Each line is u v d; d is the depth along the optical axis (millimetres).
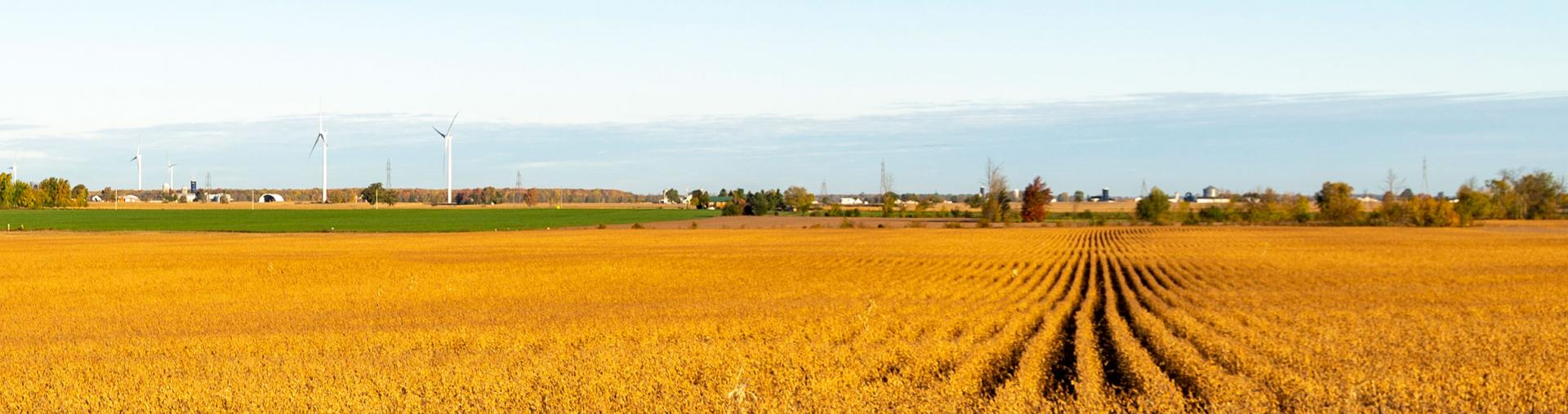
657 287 42969
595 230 113062
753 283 44469
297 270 50219
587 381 17266
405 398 16172
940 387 16812
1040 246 78000
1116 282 44438
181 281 44719
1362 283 43969
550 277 47750
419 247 76375
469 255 65062
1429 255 65688
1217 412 15008
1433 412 15039
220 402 16000
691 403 15734
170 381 17484
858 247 75938
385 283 44188
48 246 74375
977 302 34875
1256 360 19219
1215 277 47594
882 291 40500
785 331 25625
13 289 40625
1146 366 18766
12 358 21594
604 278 47062
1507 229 113312
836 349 20984
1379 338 23234
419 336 24766
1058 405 15773
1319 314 29516
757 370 18422
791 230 113062
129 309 33875
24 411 15836
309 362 20078
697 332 25484
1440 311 30891
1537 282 45062
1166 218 135375
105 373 18734
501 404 15750
